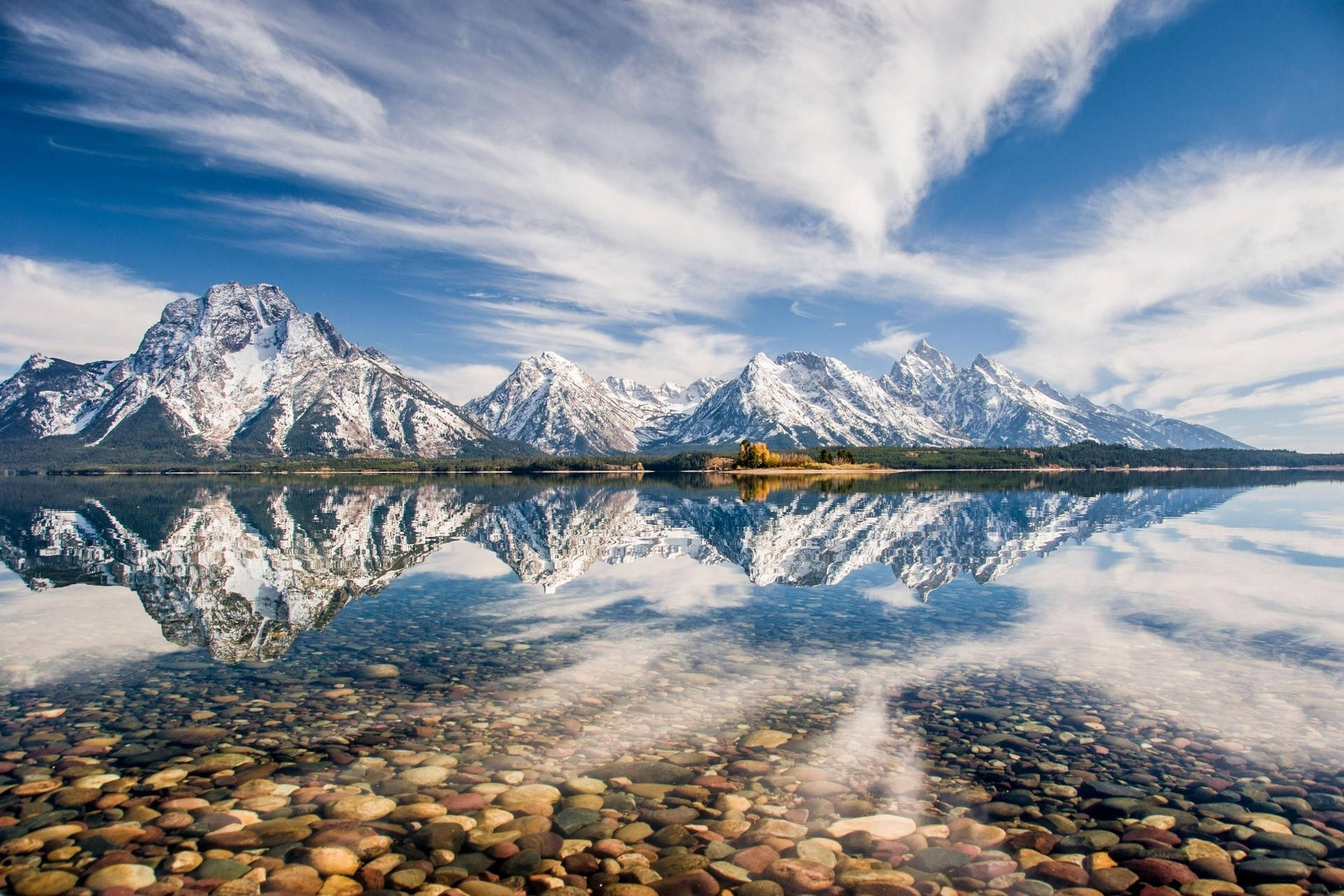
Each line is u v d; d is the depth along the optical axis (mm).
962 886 7285
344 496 108500
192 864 7441
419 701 13047
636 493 118500
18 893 6820
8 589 25125
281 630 18875
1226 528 47125
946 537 42875
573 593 24641
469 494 114812
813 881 7336
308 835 8109
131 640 17719
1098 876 7434
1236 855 7848
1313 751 10719
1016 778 9859
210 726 11672
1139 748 10852
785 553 35906
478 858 7699
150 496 103625
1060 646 16953
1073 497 93375
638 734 11469
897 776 9914
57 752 10492
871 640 17562
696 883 7262
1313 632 18250
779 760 10469
